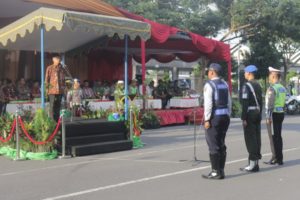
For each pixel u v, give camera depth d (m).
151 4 33.88
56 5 19.33
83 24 12.62
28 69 23.11
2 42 13.88
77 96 16.97
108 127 13.89
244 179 9.19
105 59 27.22
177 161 11.50
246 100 9.80
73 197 7.80
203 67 27.23
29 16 12.91
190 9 37.50
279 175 9.59
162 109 23.25
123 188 8.45
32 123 12.31
